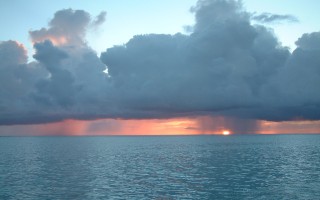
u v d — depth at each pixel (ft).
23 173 204.23
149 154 367.04
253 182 169.89
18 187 155.94
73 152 401.70
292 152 377.09
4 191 146.51
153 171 215.51
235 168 229.25
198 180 177.78
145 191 147.64
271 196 136.46
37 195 138.41
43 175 195.42
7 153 381.19
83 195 139.13
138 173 205.77
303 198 132.05
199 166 243.40
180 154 364.99
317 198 131.85
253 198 133.49
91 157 324.60
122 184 164.86
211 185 162.09
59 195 138.62
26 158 310.45
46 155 349.00
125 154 368.48
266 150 420.36
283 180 174.60
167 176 192.65
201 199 132.77
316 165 240.32
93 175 196.13
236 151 408.87
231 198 134.00
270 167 232.32
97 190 149.18
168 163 266.16
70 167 236.63
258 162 267.59
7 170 218.59
